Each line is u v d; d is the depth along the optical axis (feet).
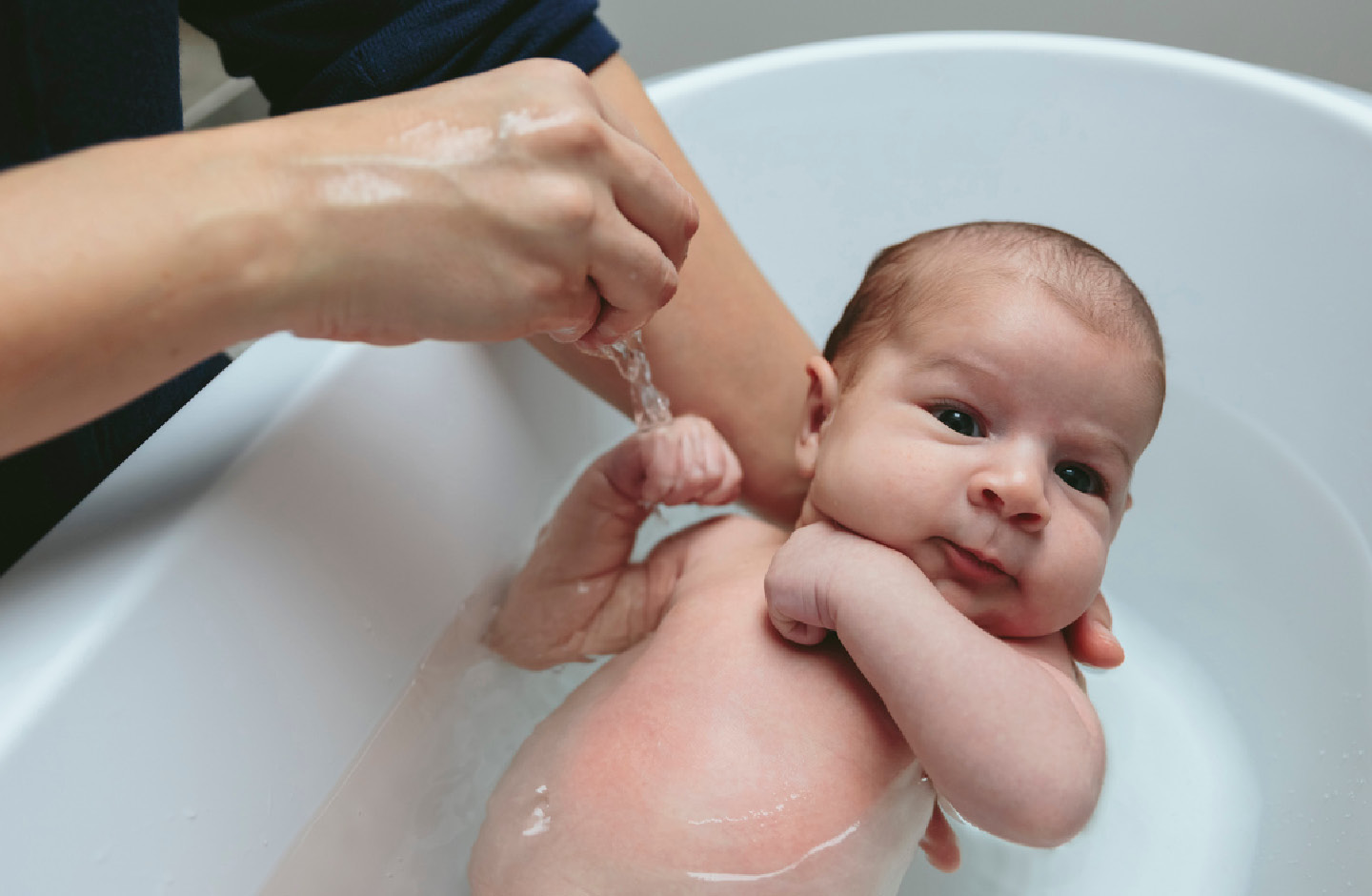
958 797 2.01
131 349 1.59
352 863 2.34
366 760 2.43
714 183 3.88
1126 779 2.94
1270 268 3.28
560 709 2.57
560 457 3.44
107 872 1.81
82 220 1.57
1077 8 4.87
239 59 2.76
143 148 1.69
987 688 1.99
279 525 2.26
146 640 1.93
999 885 2.66
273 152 1.72
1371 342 2.95
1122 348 2.37
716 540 2.88
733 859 2.17
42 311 1.50
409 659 2.60
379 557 2.54
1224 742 3.02
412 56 2.67
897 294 2.63
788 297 4.05
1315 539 2.99
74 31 2.23
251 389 2.42
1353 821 2.40
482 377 3.06
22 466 2.24
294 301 1.72
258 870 2.12
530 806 2.33
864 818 2.26
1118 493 2.44
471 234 1.74
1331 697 2.72
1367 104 3.14
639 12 5.36
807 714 2.31
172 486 2.15
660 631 2.61
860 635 2.12
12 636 1.85
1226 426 3.35
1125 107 3.58
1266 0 4.58
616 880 2.19
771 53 3.88
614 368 2.99
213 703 2.05
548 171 1.75
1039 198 3.80
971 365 2.35
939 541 2.28
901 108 3.84
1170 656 3.28
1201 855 2.74
